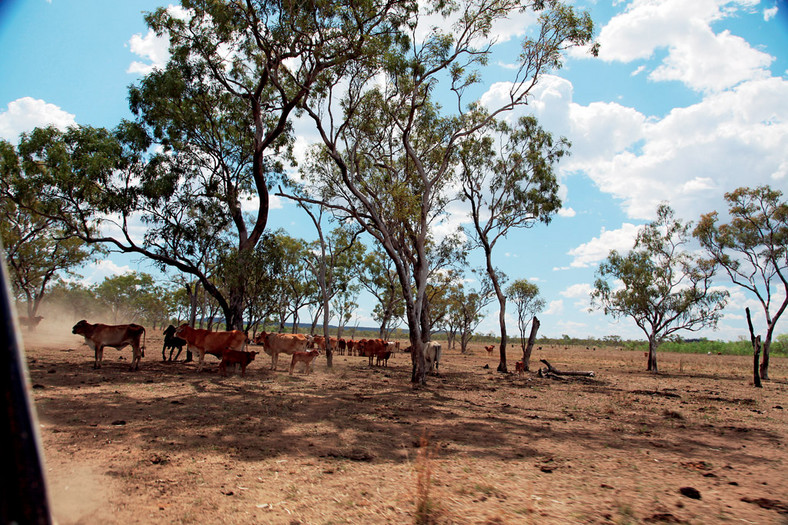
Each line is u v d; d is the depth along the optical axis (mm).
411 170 22219
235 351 16859
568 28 16938
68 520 4184
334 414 10547
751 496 5598
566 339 133500
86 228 20344
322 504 4914
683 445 8852
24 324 34031
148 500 4816
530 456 7465
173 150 22594
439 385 18938
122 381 13734
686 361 55844
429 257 29141
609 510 4930
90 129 20031
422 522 4406
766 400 18156
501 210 27609
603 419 11859
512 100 19047
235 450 6980
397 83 18453
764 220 30594
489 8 17203
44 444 6730
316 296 48000
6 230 30891
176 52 20500
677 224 34969
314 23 15297
